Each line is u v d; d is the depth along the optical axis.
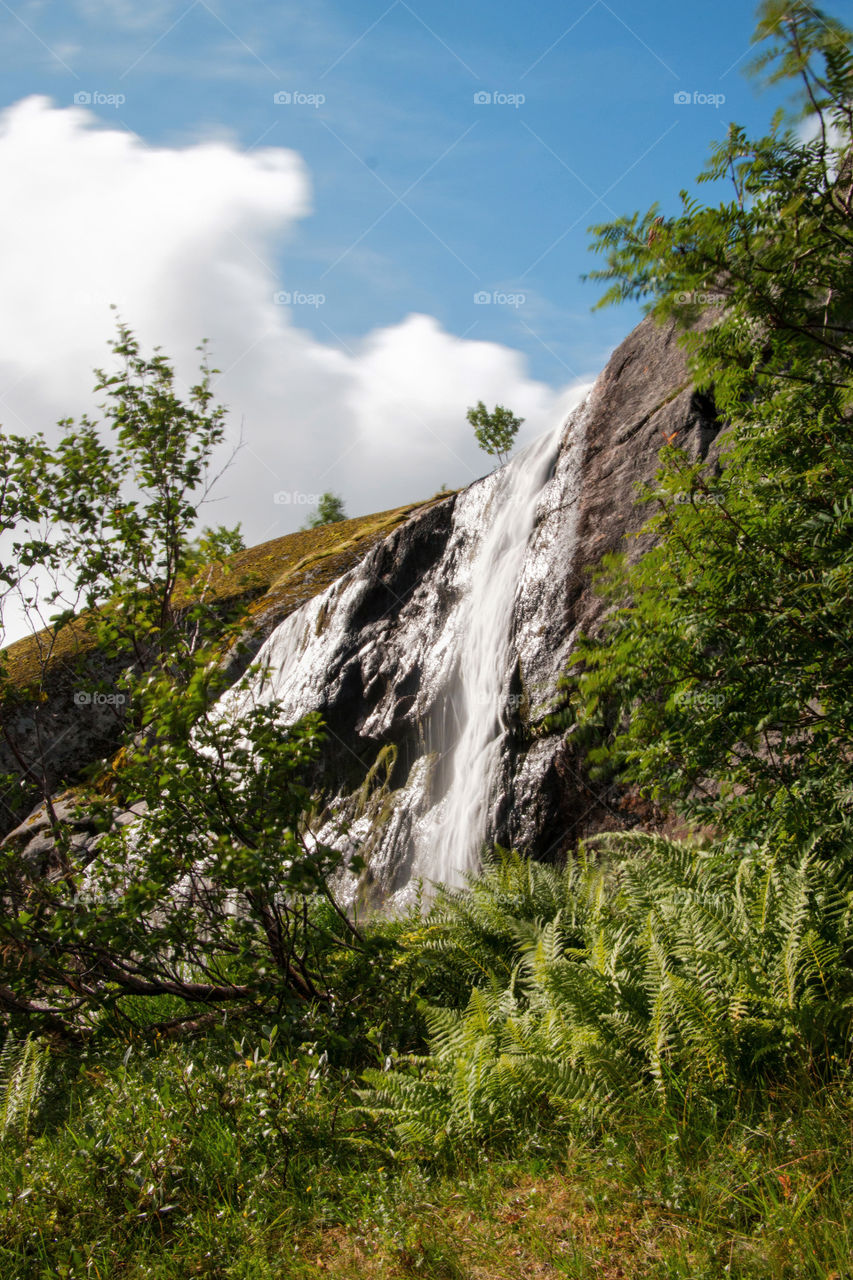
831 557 3.62
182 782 5.28
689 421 9.54
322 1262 3.30
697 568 3.88
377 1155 3.97
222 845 5.17
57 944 5.81
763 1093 3.42
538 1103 3.84
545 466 11.93
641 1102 3.56
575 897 6.10
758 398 4.09
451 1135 3.83
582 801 8.52
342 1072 4.64
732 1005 3.67
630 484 9.96
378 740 13.89
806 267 2.81
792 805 3.66
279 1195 3.73
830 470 3.74
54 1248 3.48
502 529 12.57
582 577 9.94
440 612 13.92
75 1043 6.02
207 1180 3.82
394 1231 3.29
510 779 9.62
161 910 5.84
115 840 5.82
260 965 5.86
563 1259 2.92
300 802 5.48
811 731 3.92
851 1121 3.13
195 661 5.61
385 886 11.60
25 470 7.11
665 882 4.86
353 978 5.74
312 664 16.25
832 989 3.65
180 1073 4.51
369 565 16.09
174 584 7.39
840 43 2.67
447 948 5.80
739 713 3.76
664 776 4.07
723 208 2.79
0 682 7.20
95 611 7.14
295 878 5.25
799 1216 2.78
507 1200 3.32
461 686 12.28
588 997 4.09
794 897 3.78
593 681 4.10
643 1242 2.90
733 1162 3.09
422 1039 5.22
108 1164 3.87
